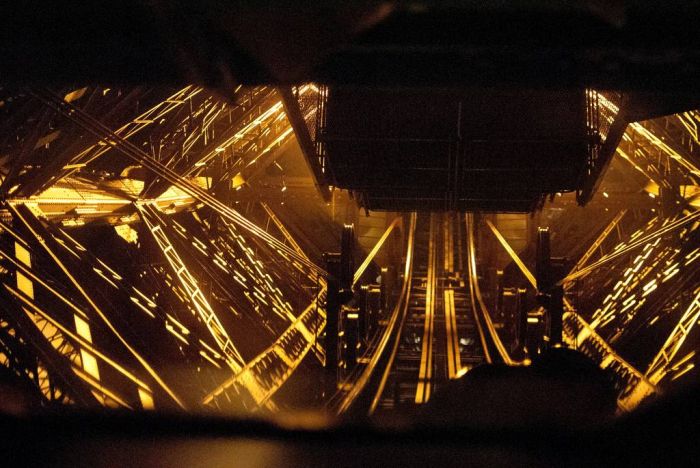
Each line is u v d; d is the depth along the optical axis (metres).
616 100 18.20
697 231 32.72
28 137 16.41
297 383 26.67
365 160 21.53
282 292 38.12
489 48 4.54
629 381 18.38
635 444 4.74
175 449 4.72
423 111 20.33
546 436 4.87
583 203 22.89
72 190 21.20
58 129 17.69
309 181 42.31
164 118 25.08
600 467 4.58
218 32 4.66
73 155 18.08
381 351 32.44
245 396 21.09
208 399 18.33
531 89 4.97
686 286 29.88
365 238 49.09
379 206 26.42
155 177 25.45
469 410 5.20
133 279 23.95
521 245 46.97
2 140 16.02
